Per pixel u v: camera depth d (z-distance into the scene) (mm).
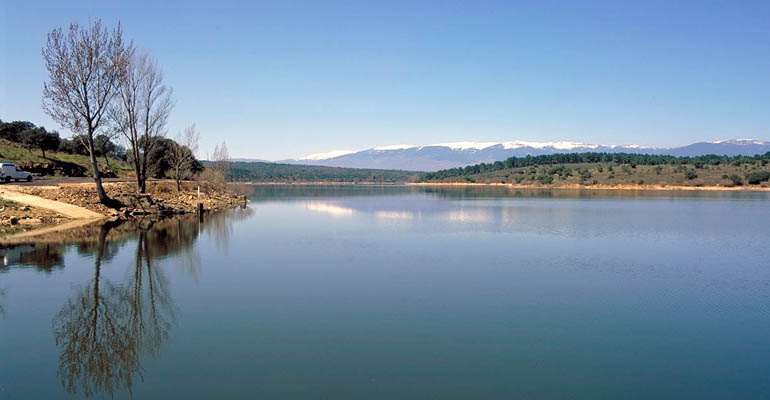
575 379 10742
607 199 82062
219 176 73062
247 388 9969
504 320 14602
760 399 10000
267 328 13516
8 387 9898
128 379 10312
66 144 88250
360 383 10297
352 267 21703
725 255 26094
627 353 12266
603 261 23984
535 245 28656
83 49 35312
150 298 16219
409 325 13984
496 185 172625
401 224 40219
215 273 20047
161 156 66250
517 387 10305
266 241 29078
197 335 12922
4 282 17734
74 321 13859
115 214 37500
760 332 13906
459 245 28406
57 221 33219
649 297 17469
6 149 66312
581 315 15250
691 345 12875
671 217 47500
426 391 10016
